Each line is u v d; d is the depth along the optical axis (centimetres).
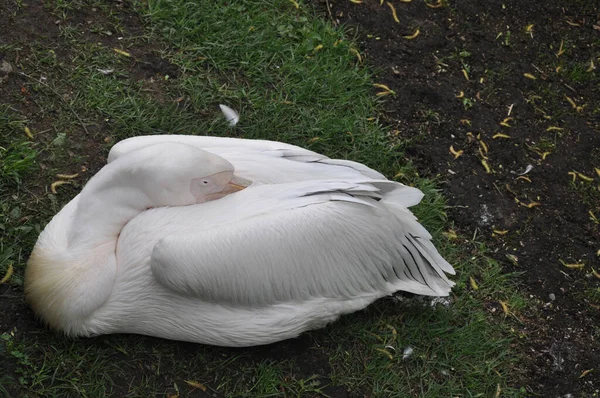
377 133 587
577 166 613
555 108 648
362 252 453
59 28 585
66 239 435
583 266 554
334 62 622
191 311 431
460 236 554
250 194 438
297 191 443
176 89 580
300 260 433
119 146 457
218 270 414
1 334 432
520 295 530
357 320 485
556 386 491
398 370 472
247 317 437
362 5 670
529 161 606
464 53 660
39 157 518
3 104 537
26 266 453
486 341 497
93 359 435
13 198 494
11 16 580
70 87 559
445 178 582
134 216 436
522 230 565
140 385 432
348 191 448
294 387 448
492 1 706
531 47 686
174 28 608
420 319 494
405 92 624
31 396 415
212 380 443
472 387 475
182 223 426
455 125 614
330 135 577
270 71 606
